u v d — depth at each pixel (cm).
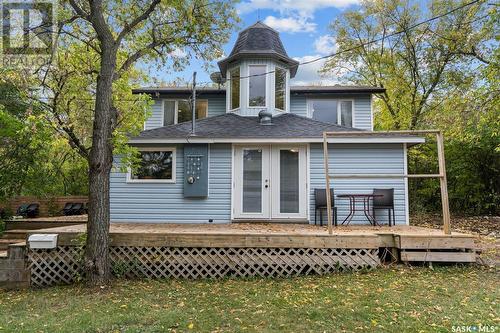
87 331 369
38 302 485
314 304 441
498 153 1389
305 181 923
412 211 1568
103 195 574
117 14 766
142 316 409
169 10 761
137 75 917
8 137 1035
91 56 801
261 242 616
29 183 1309
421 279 543
